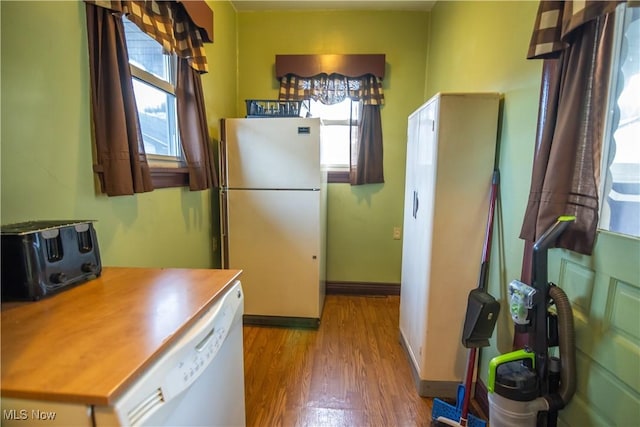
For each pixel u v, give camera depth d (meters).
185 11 1.78
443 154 1.53
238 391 1.11
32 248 0.85
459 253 1.59
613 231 0.93
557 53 1.05
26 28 0.96
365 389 1.75
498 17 1.60
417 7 2.79
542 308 1.04
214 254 2.45
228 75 2.72
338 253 3.12
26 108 0.97
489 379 1.10
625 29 0.92
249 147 2.31
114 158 1.25
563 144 1.01
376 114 2.91
